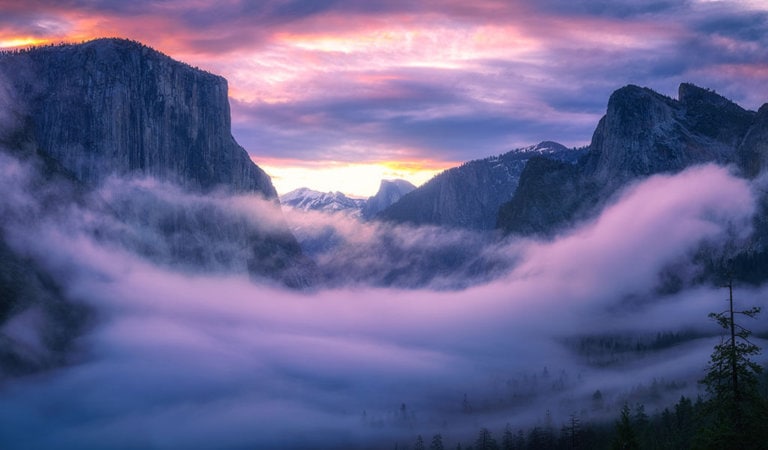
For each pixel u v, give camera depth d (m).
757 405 66.12
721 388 67.50
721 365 67.38
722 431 66.00
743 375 66.44
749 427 65.75
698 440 68.00
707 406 68.19
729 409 66.69
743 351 66.50
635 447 92.12
